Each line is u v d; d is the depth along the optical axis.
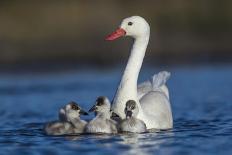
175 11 52.72
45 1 51.66
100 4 51.34
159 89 20.38
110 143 16.89
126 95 18.55
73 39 48.25
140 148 16.30
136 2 52.31
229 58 45.59
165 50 48.72
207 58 45.72
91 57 45.44
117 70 41.00
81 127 18.44
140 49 19.11
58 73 39.47
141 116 18.50
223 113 23.27
